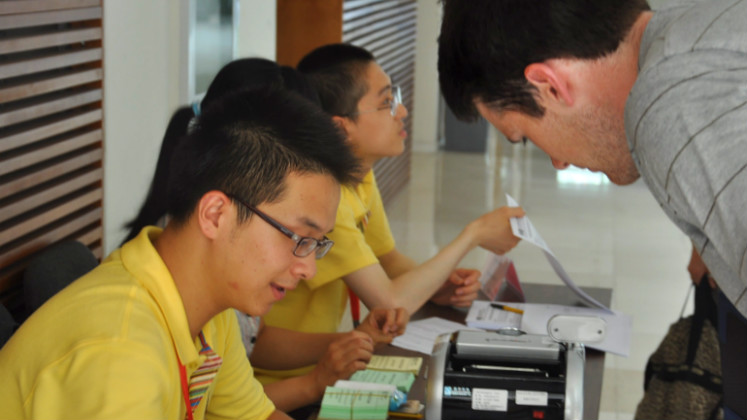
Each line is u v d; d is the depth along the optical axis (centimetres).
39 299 192
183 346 131
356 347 203
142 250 133
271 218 128
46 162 232
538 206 705
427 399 167
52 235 231
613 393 371
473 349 170
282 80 218
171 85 325
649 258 573
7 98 209
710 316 250
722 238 107
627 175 140
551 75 132
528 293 271
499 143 982
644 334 438
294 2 495
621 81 130
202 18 342
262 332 234
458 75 144
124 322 120
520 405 163
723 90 109
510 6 132
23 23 214
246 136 129
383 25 620
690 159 109
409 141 766
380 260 292
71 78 237
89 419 110
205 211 128
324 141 131
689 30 116
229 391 163
